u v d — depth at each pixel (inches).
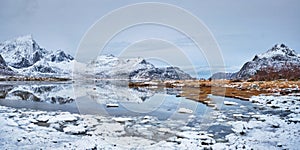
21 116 606.9
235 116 616.4
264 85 1298.0
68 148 367.9
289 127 497.0
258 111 688.4
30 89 1544.0
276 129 485.4
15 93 1262.3
